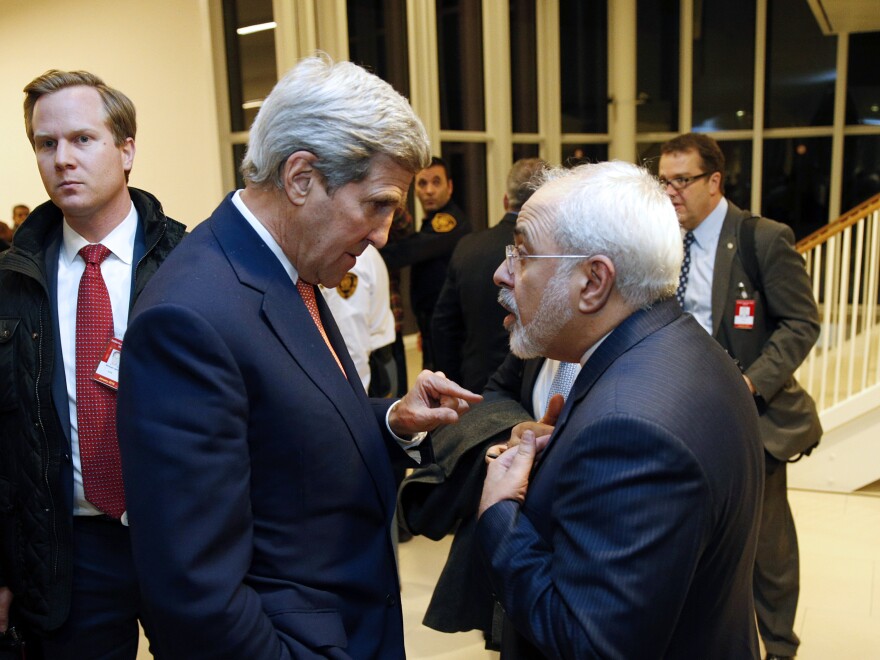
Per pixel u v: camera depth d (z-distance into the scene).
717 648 1.01
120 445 0.97
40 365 1.42
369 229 1.04
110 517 1.46
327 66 1.03
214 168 5.21
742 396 1.04
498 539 1.04
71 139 1.42
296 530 1.06
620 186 1.03
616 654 0.87
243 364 0.99
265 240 1.07
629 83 8.60
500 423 1.66
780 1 8.45
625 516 0.88
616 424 0.90
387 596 1.21
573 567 0.91
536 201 1.07
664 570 0.87
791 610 2.34
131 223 1.53
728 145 8.91
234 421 0.96
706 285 2.26
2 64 6.63
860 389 4.02
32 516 1.42
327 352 1.12
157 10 5.33
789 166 8.71
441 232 3.87
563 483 0.95
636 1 8.73
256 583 1.05
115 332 1.46
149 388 0.94
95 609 1.48
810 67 8.45
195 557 0.92
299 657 1.01
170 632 0.94
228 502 0.95
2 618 1.49
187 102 5.28
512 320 1.16
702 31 8.79
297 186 1.01
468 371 2.69
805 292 2.15
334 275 1.11
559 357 1.13
